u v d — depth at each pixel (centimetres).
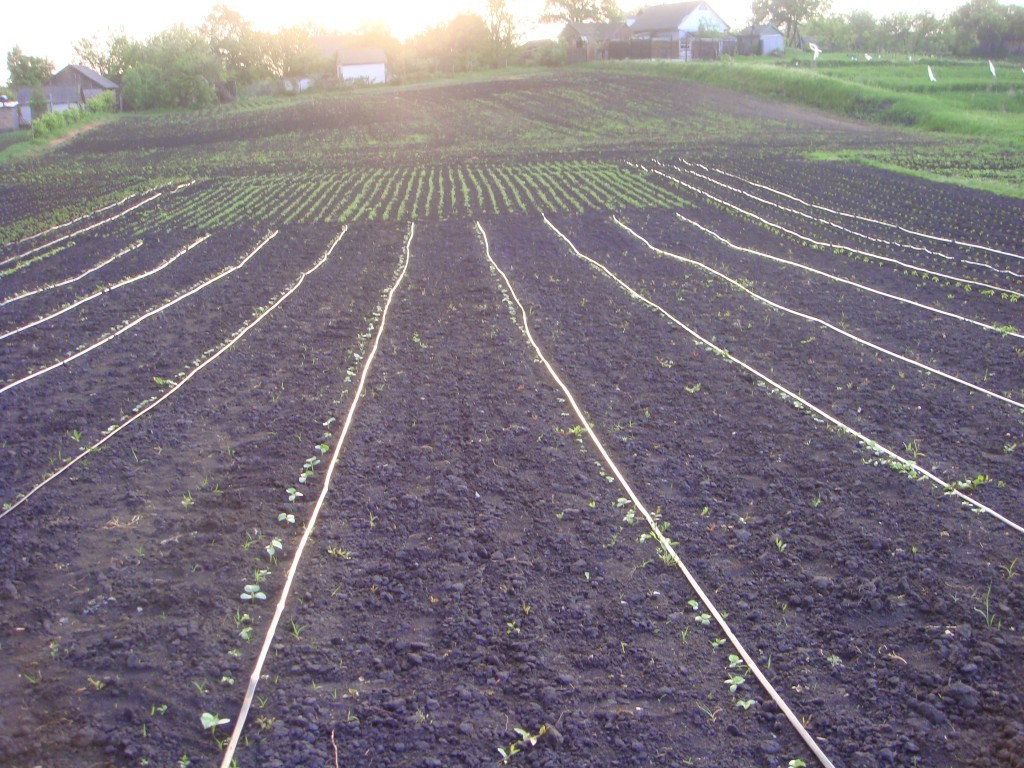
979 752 423
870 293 1357
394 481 733
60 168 3850
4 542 643
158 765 422
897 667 488
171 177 3378
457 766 420
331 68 9025
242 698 471
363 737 440
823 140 3750
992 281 1423
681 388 945
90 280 1627
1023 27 6544
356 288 1498
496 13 10412
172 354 1128
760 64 6072
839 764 419
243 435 847
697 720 452
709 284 1441
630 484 718
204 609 552
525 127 4741
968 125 3878
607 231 2030
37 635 531
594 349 1100
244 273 1656
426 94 6694
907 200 2295
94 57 10488
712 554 610
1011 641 504
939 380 952
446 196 2688
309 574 593
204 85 7231
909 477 713
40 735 444
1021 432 800
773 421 848
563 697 469
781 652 504
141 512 689
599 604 554
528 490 712
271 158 3975
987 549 604
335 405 916
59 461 793
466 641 519
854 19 8331
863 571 582
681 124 4528
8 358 1137
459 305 1348
